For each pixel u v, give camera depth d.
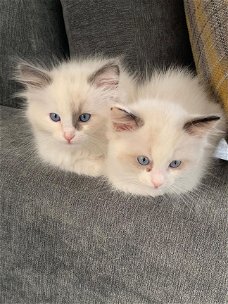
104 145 0.27
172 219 0.22
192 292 0.22
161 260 0.22
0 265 0.28
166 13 0.33
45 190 0.25
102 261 0.24
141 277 0.23
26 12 0.34
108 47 0.33
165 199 0.24
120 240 0.23
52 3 0.35
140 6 0.32
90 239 0.24
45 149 0.27
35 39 0.34
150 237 0.22
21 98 0.35
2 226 0.26
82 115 0.27
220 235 0.22
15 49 0.34
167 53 0.33
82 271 0.25
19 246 0.26
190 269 0.22
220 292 0.22
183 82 0.29
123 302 0.24
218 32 0.25
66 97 0.26
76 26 0.33
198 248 0.22
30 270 0.27
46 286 0.27
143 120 0.24
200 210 0.22
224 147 0.28
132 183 0.24
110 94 0.27
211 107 0.27
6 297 0.29
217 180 0.25
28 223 0.25
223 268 0.22
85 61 0.31
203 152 0.26
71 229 0.24
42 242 0.25
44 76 0.27
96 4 0.32
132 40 0.33
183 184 0.24
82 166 0.27
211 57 0.26
